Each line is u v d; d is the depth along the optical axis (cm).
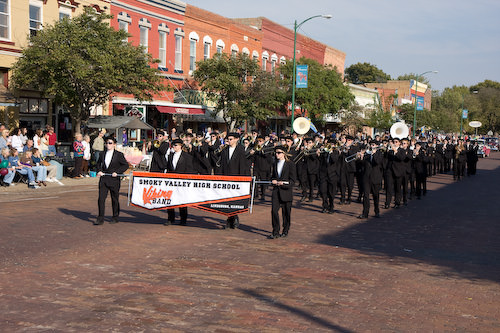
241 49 3909
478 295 710
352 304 652
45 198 1470
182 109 2964
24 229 1029
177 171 1148
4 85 2241
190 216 1293
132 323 563
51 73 2028
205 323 569
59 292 662
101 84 2133
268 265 833
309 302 653
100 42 2103
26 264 786
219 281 732
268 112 3272
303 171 1694
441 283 764
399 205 1597
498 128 10888
